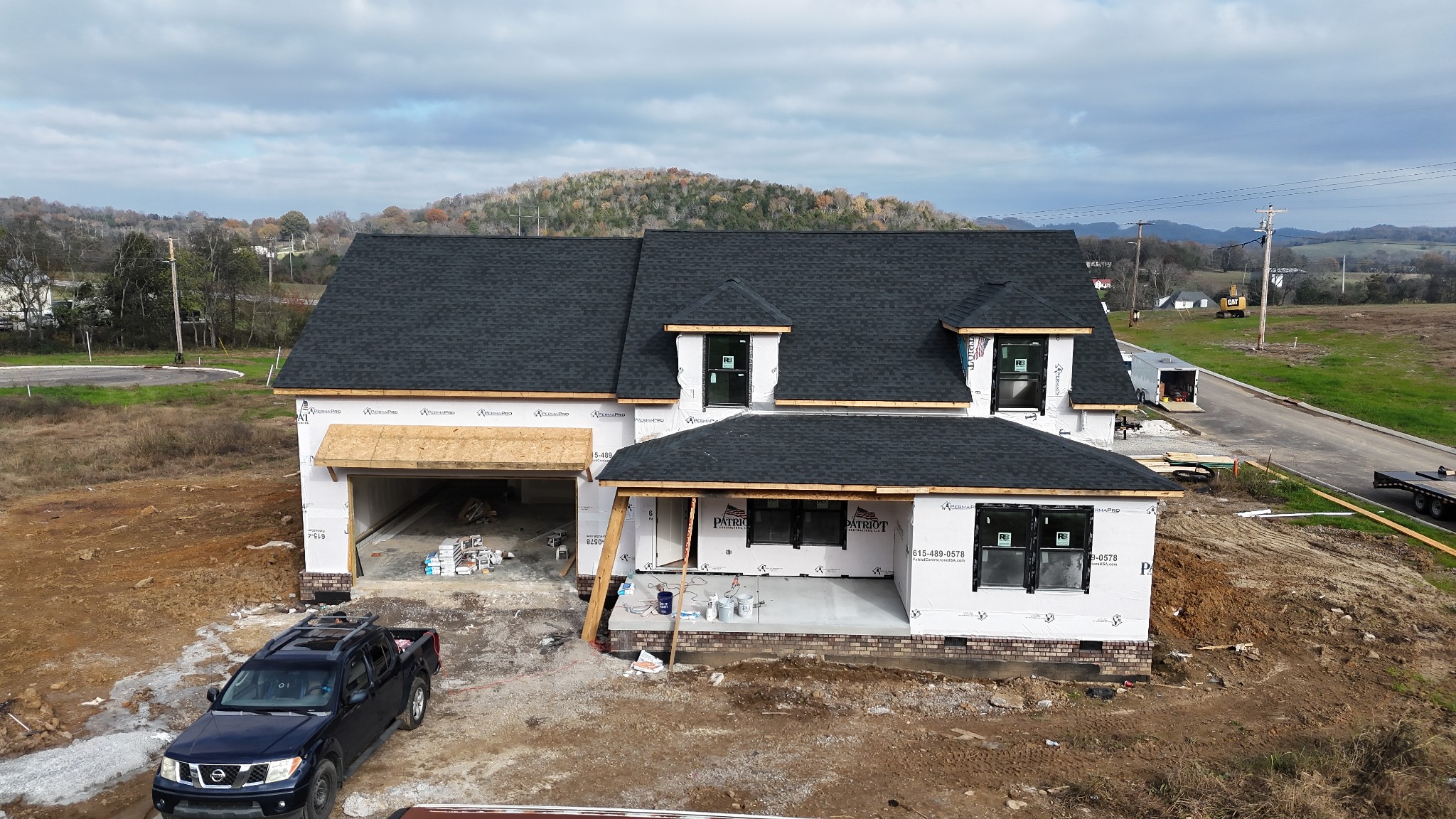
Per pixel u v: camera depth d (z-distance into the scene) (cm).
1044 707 1532
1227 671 1694
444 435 1953
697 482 1659
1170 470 3244
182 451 3591
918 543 1661
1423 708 1518
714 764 1291
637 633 1694
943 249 2241
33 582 2075
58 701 1483
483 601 1966
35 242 9194
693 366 1898
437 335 2075
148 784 1241
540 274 2270
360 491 2212
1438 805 1159
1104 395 1867
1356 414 4400
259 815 1042
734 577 1936
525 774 1252
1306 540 2528
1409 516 2784
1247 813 1117
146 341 8238
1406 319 7312
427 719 1436
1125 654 1655
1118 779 1252
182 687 1541
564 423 1975
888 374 1923
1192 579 2145
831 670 1670
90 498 2900
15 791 1202
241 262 9138
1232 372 5575
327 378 1948
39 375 5906
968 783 1243
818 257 2234
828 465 1692
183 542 2414
